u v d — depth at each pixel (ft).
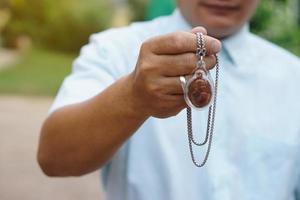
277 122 3.34
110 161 3.19
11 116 15.42
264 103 3.36
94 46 3.30
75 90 2.98
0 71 22.59
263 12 7.68
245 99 3.34
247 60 3.43
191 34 2.17
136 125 2.54
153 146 3.15
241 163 3.24
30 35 28.48
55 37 28.22
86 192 9.70
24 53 27.20
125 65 3.22
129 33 3.36
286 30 7.75
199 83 2.16
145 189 3.15
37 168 10.91
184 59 2.16
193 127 3.18
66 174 2.91
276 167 3.27
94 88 3.01
